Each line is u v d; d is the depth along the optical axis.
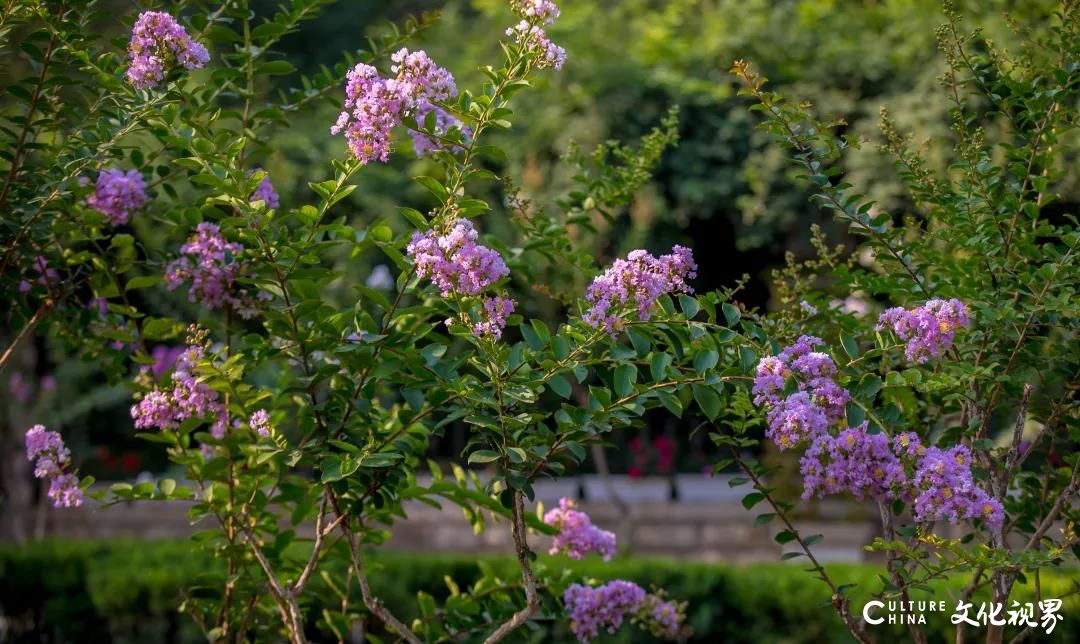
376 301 2.60
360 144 2.41
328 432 2.65
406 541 9.00
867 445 2.26
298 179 9.48
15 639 6.75
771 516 2.60
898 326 2.31
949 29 2.86
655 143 3.41
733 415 2.77
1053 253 2.55
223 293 2.93
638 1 10.71
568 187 9.34
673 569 6.10
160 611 6.28
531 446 2.45
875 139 8.28
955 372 2.38
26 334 3.00
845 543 8.22
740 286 2.58
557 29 10.02
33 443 2.75
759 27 9.61
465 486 3.22
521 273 3.16
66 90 3.27
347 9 12.10
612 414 2.38
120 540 7.25
